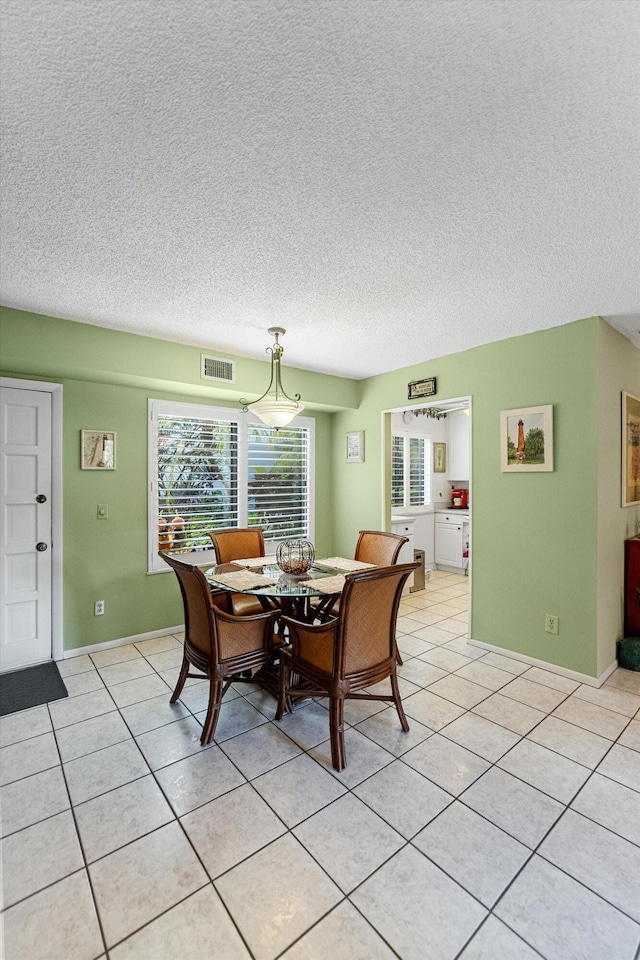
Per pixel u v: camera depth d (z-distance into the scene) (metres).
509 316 2.84
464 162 1.44
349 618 2.04
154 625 3.71
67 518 3.28
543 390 3.09
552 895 1.41
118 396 3.51
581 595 2.90
